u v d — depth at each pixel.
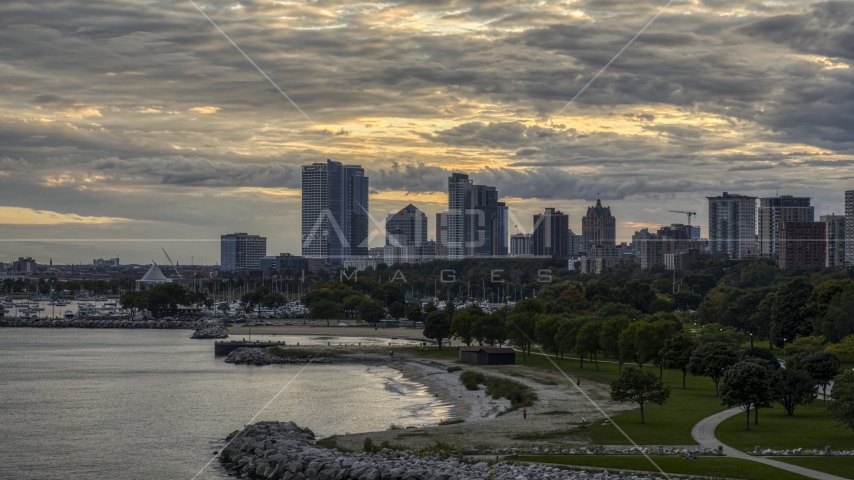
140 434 168.00
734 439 139.00
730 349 185.00
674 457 125.56
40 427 176.38
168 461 143.50
